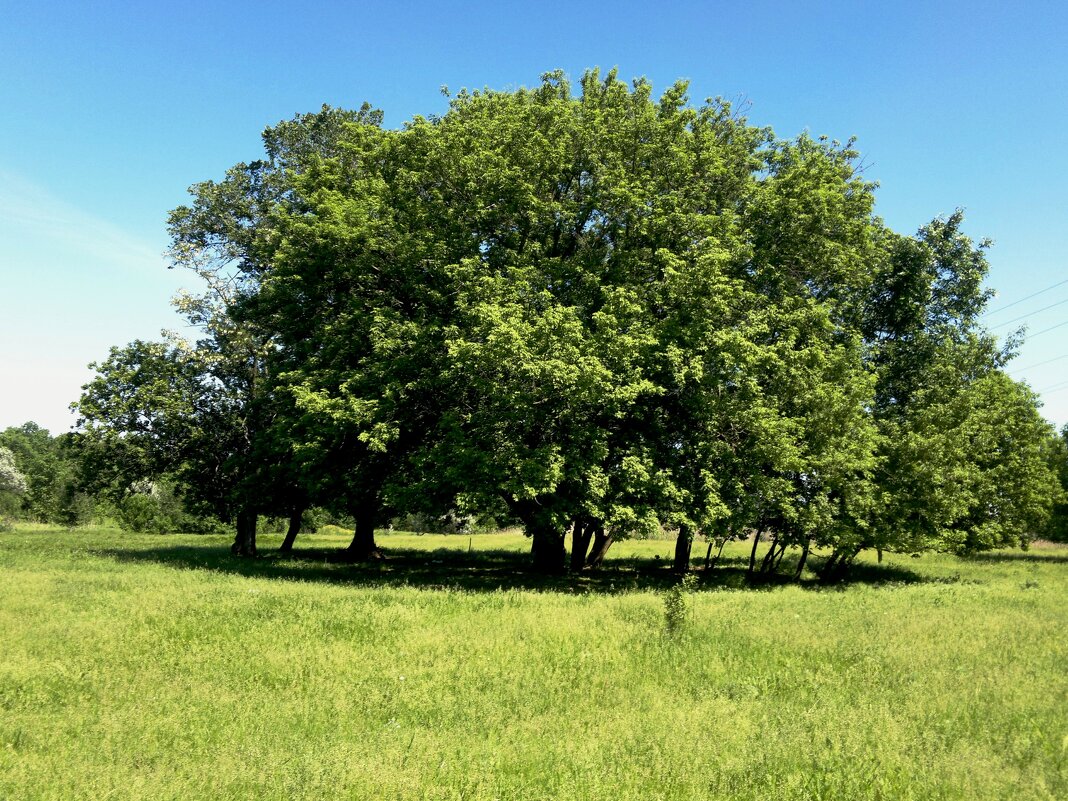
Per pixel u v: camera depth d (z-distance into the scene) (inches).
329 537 2222.0
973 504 1144.2
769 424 807.1
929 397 1134.4
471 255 861.2
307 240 954.7
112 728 273.6
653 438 871.1
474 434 800.3
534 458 726.5
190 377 1157.7
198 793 211.8
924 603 661.3
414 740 269.0
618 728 287.4
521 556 1453.0
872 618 543.8
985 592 789.9
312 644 417.1
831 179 948.6
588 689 347.6
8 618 462.6
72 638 416.8
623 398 727.7
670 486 786.8
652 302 839.1
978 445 1176.2
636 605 574.6
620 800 216.2
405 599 593.6
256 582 724.7
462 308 782.5
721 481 836.6
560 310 722.8
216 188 1201.4
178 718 288.2
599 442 765.9
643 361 773.3
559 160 875.4
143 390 1107.3
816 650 425.1
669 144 893.8
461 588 751.7
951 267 1304.1
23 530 2162.9
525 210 880.9
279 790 214.1
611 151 886.4
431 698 327.3
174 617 478.3
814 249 904.3
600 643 435.5
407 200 911.0
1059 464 1829.5
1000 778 232.4
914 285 1200.2
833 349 967.0
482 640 432.1
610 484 812.0
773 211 883.4
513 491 721.0
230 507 1229.7
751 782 232.7
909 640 458.3
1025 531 1588.3
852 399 912.9
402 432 915.4
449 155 907.4
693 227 842.8
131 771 230.2
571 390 710.5
